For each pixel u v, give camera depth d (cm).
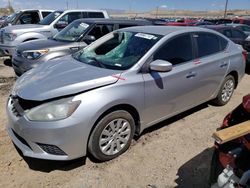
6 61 980
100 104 330
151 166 360
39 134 316
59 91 323
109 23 766
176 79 420
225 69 524
